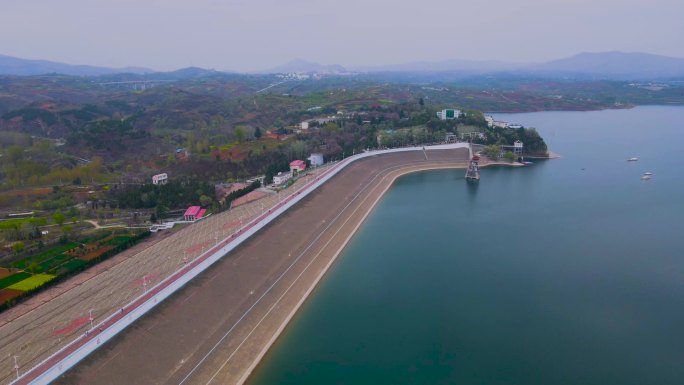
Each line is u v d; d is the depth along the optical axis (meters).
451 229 165.62
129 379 76.69
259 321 100.81
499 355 91.50
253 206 174.38
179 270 107.38
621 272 128.25
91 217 174.38
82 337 80.06
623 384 82.75
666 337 97.00
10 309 107.06
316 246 142.88
